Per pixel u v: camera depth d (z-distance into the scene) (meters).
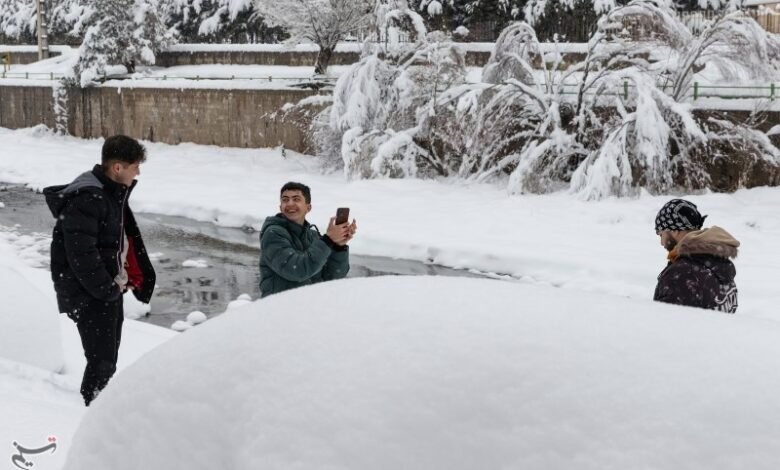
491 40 45.81
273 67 50.22
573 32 43.53
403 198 23.98
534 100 26.91
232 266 17.06
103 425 1.65
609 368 1.38
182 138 42.72
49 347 6.15
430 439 1.35
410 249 17.78
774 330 1.52
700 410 1.29
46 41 61.78
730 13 24.69
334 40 38.62
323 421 1.41
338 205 22.89
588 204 21.47
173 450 1.54
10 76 55.97
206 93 41.28
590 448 1.28
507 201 22.02
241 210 22.66
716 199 21.95
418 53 29.20
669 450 1.25
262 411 1.47
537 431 1.32
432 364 1.44
